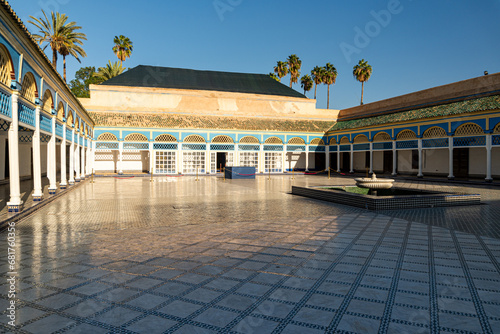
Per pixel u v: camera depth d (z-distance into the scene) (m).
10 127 7.45
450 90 20.83
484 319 2.86
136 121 26.17
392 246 5.22
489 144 17.05
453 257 4.65
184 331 2.67
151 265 4.30
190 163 27.22
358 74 39.75
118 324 2.78
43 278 3.83
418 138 21.38
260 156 29.23
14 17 6.77
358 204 9.34
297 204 10.15
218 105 31.70
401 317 2.90
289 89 36.84
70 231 6.35
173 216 8.05
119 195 12.61
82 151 20.02
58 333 2.63
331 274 3.97
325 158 32.56
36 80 8.95
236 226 6.84
